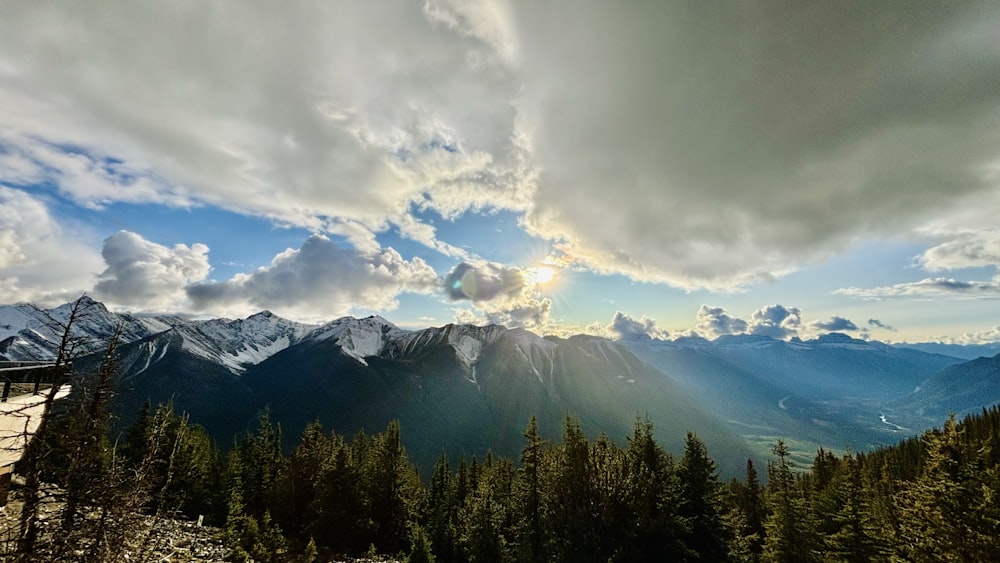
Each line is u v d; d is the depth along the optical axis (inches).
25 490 418.6
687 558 1075.9
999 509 948.6
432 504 2696.9
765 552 1488.7
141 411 1720.0
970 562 933.8
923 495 1065.5
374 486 1902.1
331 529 1592.0
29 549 408.8
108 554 427.8
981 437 2116.1
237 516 1166.3
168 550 805.9
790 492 1793.8
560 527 1195.3
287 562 1144.8
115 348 510.3
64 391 590.9
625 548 1046.4
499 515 1489.9
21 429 636.1
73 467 441.4
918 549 1039.0
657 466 1305.4
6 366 650.8
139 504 470.3
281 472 2006.6
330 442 2142.0
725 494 1774.1
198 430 2277.3
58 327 460.8
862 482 1907.0
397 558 1480.1
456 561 1649.9
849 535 1460.4
